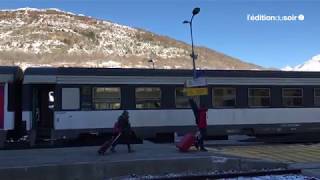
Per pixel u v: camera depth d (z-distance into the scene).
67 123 21.62
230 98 23.52
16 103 22.27
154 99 22.59
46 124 22.34
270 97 24.16
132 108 22.27
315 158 17.02
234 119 23.47
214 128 23.16
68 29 171.38
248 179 13.88
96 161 14.69
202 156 15.82
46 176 13.91
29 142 21.64
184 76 23.03
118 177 14.55
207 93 23.00
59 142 21.86
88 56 142.12
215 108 23.20
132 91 22.34
